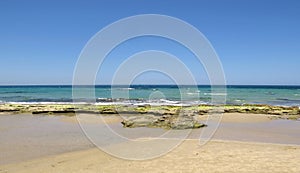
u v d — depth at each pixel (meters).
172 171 9.41
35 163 10.62
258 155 11.38
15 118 23.56
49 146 13.40
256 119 22.95
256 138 15.50
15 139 15.05
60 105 30.73
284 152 11.88
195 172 9.30
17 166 10.27
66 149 12.79
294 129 18.64
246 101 44.75
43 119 22.84
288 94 67.38
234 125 20.02
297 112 26.52
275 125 20.25
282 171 9.31
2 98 52.12
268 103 41.34
